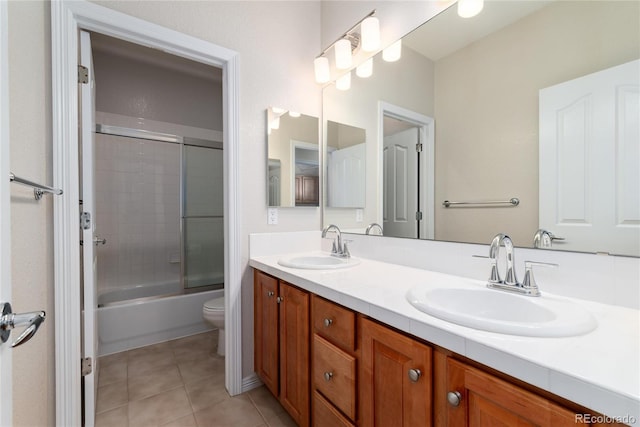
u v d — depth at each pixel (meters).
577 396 0.51
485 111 1.23
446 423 0.73
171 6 1.53
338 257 1.78
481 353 0.64
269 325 1.59
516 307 0.95
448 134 1.37
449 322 0.75
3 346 0.44
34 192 1.02
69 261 1.26
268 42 1.87
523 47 1.12
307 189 2.04
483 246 1.22
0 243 0.43
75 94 1.29
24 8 0.96
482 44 1.24
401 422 0.84
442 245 1.37
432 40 1.43
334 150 2.02
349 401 1.03
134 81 2.84
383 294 1.02
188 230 3.20
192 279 3.20
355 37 1.82
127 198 2.93
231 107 1.71
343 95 1.95
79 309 1.31
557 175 1.02
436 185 1.41
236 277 1.73
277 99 1.90
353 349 1.02
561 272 0.99
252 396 1.70
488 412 0.64
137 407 1.58
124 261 2.93
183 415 1.52
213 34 1.65
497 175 1.19
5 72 0.46
